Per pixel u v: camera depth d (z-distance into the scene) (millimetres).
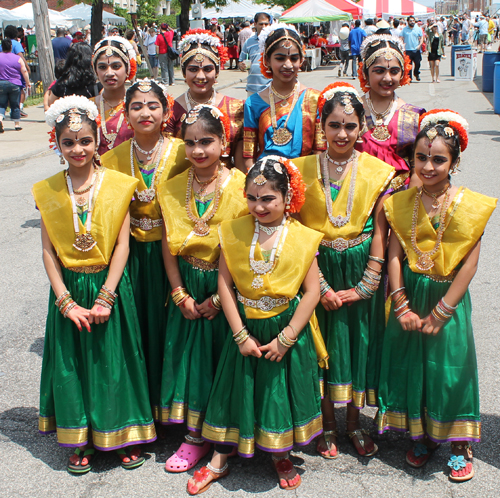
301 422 3027
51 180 3143
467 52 18547
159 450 3377
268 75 3857
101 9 18703
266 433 2963
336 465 3197
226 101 4004
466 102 14508
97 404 3096
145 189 3316
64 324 3113
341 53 20906
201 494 2988
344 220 3158
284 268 2926
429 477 3070
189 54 3824
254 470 3184
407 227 3076
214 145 3070
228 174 3230
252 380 2994
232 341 3066
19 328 4852
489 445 3289
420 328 3055
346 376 3248
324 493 2971
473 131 11367
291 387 3002
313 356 3059
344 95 3064
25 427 3594
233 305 3006
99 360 3094
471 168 8703
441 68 23969
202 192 3209
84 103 3055
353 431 3328
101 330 3086
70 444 3102
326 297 3176
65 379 3094
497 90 12734
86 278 3109
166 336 3305
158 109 3244
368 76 3654
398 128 3604
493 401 3676
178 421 3207
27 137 12203
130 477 3139
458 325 3010
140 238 3352
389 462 3209
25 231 7055
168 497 2979
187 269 3205
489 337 4434
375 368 3312
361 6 25719
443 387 3004
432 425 3055
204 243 3137
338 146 3102
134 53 3963
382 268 3340
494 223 6746
